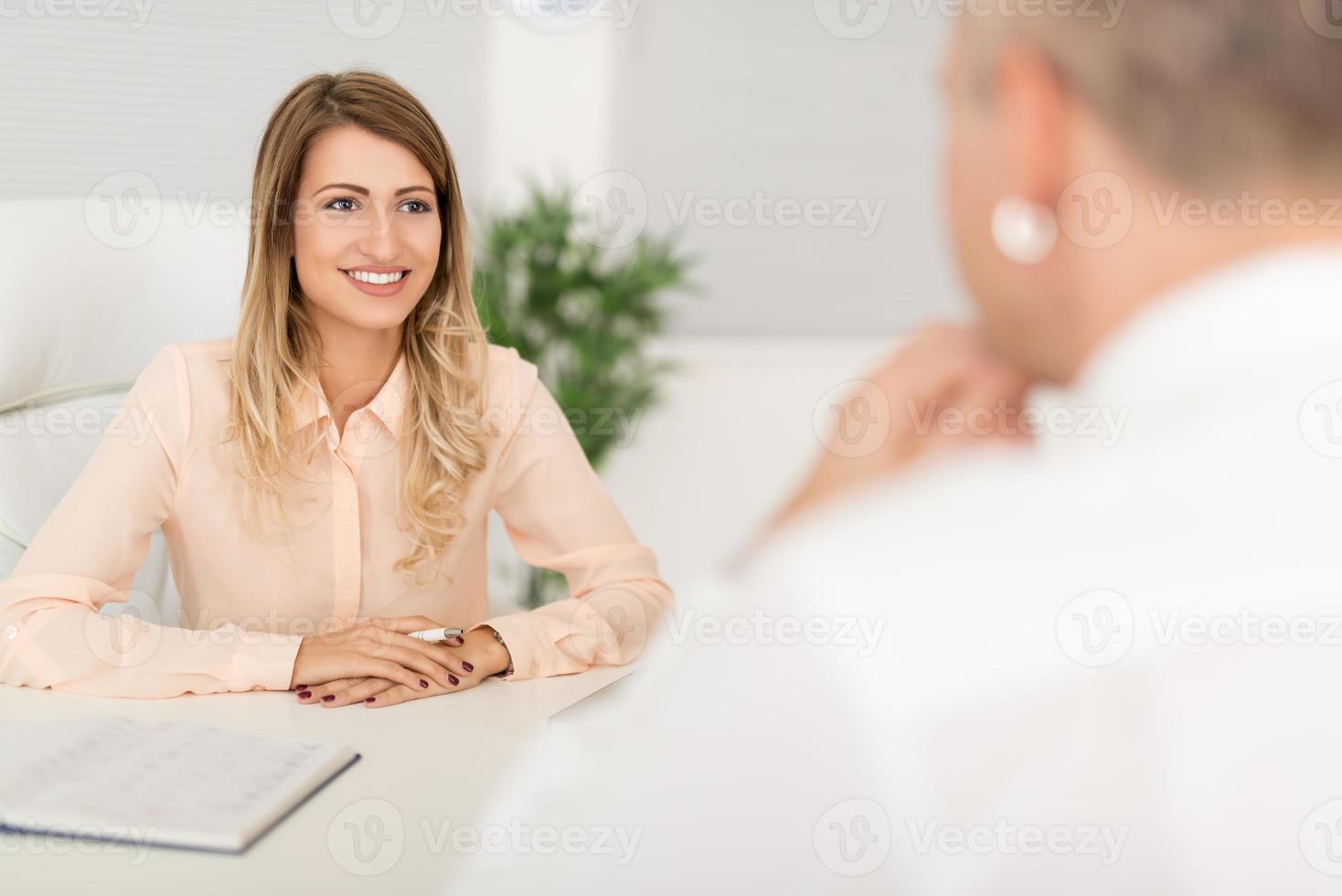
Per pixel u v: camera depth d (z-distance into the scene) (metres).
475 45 3.19
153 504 1.37
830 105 3.05
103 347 1.65
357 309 1.37
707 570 0.33
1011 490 0.30
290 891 0.69
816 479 0.32
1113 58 0.25
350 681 1.15
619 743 0.32
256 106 3.00
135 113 2.92
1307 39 0.24
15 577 1.26
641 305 3.11
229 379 1.42
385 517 1.47
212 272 1.71
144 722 0.95
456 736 1.01
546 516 1.58
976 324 0.30
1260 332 0.27
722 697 0.31
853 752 0.30
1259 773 0.29
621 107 3.23
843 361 3.12
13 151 2.85
